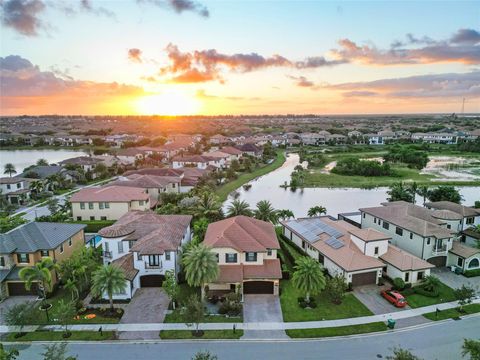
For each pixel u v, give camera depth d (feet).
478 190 295.69
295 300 118.42
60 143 645.92
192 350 92.02
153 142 581.94
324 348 93.04
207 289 121.60
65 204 225.35
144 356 89.56
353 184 320.70
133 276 120.88
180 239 137.49
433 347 93.61
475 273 135.54
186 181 272.51
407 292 121.39
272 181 341.21
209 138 642.63
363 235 135.44
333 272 133.08
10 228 167.22
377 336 98.37
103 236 136.46
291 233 171.53
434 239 142.00
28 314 100.42
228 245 124.88
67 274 118.62
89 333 99.25
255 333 99.45
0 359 75.46
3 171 377.71
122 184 238.07
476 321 105.81
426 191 229.25
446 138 620.08
